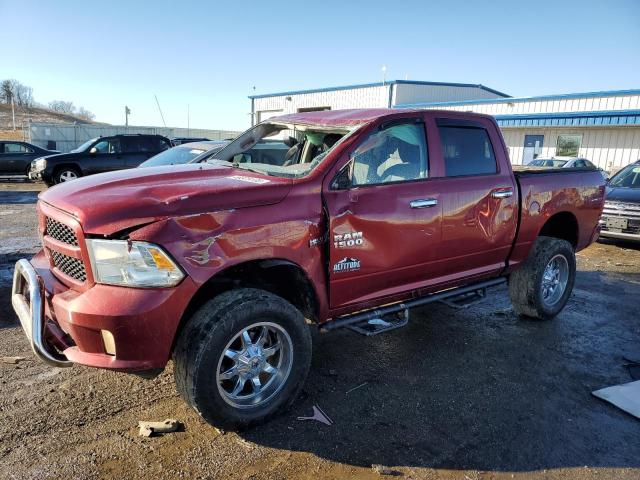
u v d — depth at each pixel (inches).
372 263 144.7
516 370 164.6
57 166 593.9
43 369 154.6
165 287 110.0
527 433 129.7
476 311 220.1
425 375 159.2
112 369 110.3
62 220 117.5
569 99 941.2
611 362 172.9
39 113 3821.4
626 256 341.4
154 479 108.1
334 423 131.2
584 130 917.8
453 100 1298.0
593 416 138.8
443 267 166.6
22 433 121.5
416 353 175.2
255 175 144.5
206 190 120.6
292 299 143.1
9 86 3784.5
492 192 174.1
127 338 108.5
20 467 109.6
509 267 191.3
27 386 144.0
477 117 177.5
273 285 138.6
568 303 234.8
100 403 136.7
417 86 1221.7
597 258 334.0
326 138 165.8
